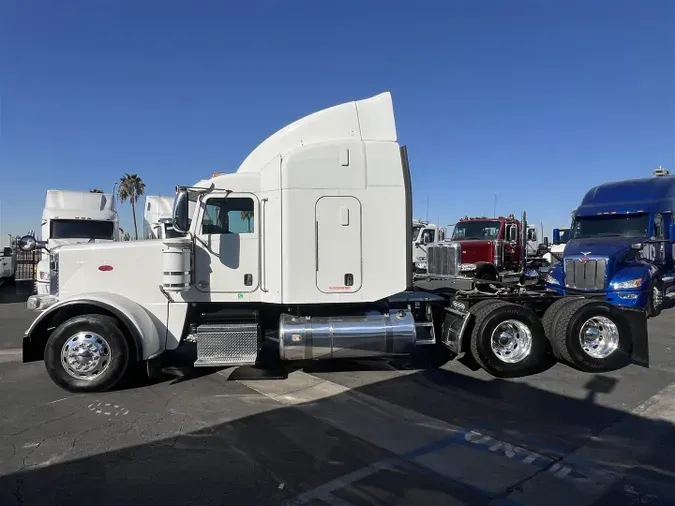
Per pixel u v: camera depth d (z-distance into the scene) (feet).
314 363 22.86
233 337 19.77
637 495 11.12
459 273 27.76
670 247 40.32
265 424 15.39
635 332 21.76
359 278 20.35
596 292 34.01
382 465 12.57
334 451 13.42
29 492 11.16
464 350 21.80
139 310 19.22
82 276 19.98
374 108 21.07
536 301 23.08
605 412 16.51
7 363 23.13
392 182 20.49
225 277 20.42
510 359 20.79
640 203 39.27
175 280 19.15
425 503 10.76
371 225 20.39
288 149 20.70
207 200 20.33
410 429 15.01
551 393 18.58
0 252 63.31
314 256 20.13
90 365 18.33
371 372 21.47
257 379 20.29
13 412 16.38
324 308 21.21
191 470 12.28
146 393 18.45
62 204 51.21
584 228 41.63
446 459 12.92
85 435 14.44
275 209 20.20
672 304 42.22
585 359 21.13
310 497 11.01
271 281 20.39
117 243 20.38
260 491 11.26
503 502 10.80
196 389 18.99
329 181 20.20
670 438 14.34
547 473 12.18
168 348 20.12
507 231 58.54
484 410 16.70
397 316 20.84
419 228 64.64
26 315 38.99
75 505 10.62
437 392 18.70
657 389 19.03
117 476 11.94
